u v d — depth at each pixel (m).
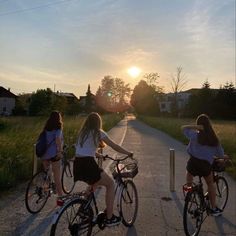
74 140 16.83
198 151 6.15
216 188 7.17
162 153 17.33
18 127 22.02
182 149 19.34
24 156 11.09
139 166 13.10
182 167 13.01
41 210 6.98
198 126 6.20
